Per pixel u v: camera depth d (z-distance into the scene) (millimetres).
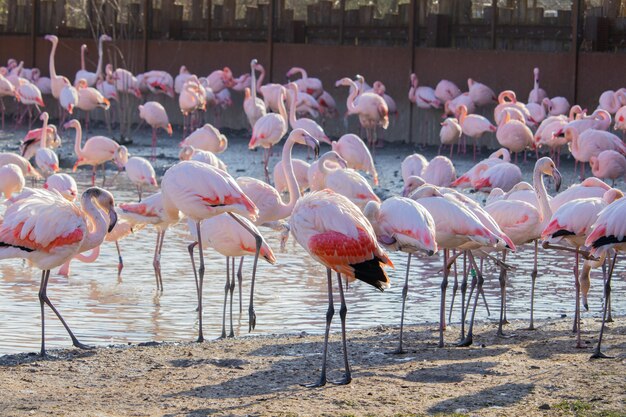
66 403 7328
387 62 29906
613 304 12000
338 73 30875
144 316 11234
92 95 28828
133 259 14570
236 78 32969
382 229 8930
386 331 10336
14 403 7328
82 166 25344
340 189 13703
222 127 33094
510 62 27578
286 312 11523
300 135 12352
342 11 31125
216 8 33688
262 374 8219
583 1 26438
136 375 8234
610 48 26297
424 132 29328
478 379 7961
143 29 34812
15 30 37875
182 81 31188
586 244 8586
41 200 9391
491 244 9070
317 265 14375
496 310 11711
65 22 36906
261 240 10492
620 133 25172
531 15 27641
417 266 14438
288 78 31203
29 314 11164
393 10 30203
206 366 8547
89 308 11547
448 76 28766
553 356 8914
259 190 12289
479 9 28641
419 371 8281
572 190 11469
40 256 9203
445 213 9133
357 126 30688
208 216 10289
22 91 30500
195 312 11484
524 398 7316
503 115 22750
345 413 6926
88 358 8891
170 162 25016
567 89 26516
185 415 6945
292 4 32125
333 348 9391
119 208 12547
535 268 10508
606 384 7699
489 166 16734
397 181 21719
